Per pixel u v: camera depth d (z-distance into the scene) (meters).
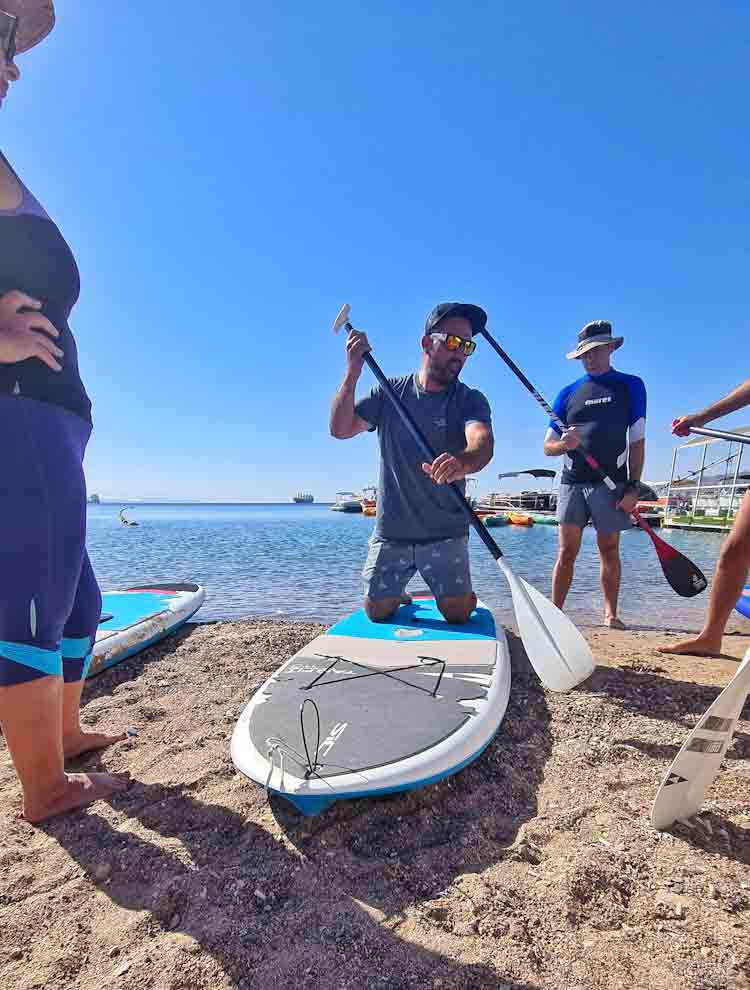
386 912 1.38
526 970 1.20
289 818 1.79
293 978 1.19
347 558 11.66
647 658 3.48
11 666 1.63
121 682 3.21
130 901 1.44
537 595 2.66
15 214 1.55
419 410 3.30
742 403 2.94
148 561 11.10
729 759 2.12
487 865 1.56
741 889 1.44
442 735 1.97
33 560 1.58
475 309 3.33
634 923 1.33
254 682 3.13
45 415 1.60
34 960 1.25
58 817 1.79
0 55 1.53
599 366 4.23
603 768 2.10
